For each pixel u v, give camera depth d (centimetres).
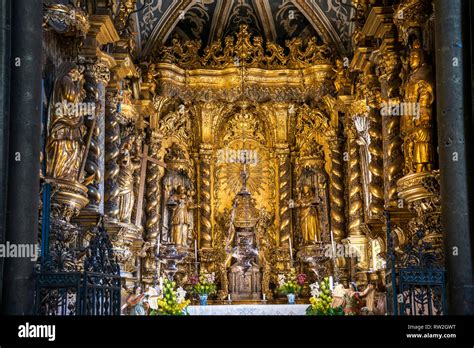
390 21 1305
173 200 1764
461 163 875
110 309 921
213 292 1716
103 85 1310
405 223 1273
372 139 1460
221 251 1780
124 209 1509
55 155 1055
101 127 1292
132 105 1552
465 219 864
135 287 1464
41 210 924
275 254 1791
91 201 1243
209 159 1836
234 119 1878
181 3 1789
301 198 1794
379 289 1336
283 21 1873
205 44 1898
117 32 1388
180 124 1834
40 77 866
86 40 1252
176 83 1786
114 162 1439
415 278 862
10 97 843
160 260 1636
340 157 1784
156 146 1762
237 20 1895
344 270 1711
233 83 1794
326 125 1806
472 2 900
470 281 852
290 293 1675
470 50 898
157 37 1803
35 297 817
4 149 826
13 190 825
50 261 834
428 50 1129
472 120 885
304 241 1772
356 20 1480
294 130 1862
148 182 1744
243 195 1775
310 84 1791
